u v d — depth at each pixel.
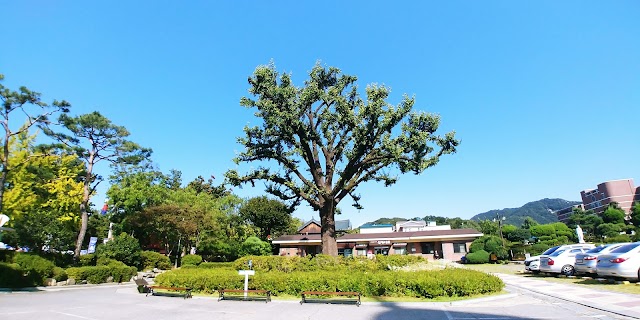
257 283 14.43
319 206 20.83
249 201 57.62
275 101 20.06
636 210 73.00
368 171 21.81
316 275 14.34
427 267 17.27
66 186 32.22
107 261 27.94
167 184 65.62
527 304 11.01
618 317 8.47
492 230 59.22
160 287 14.71
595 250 18.31
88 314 10.48
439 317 9.64
